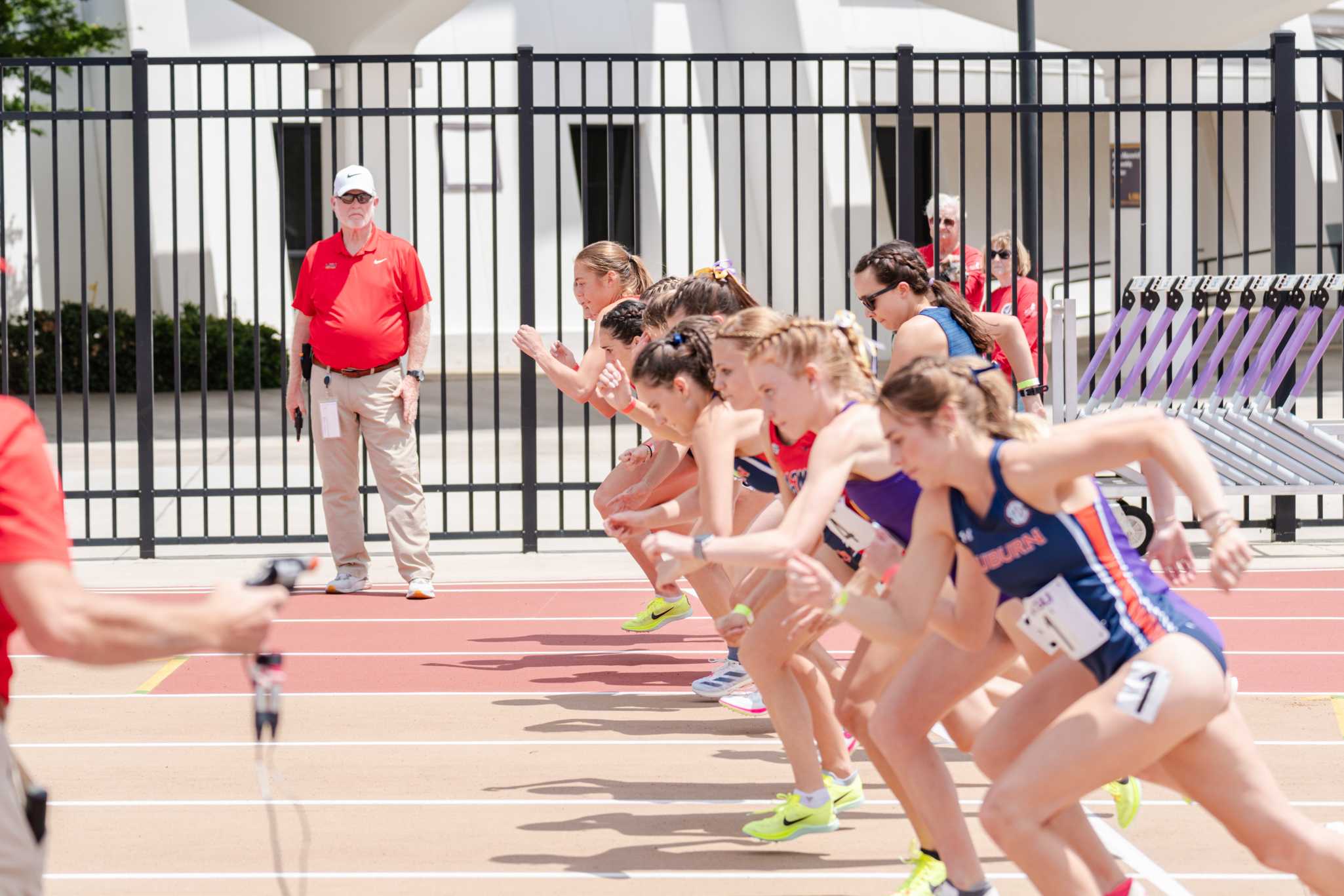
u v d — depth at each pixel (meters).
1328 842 10.49
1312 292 30.22
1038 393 23.00
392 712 20.48
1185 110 31.72
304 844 13.52
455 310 72.12
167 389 65.81
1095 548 10.61
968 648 11.70
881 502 12.59
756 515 18.70
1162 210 61.91
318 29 60.34
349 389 27.62
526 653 23.84
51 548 8.14
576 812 16.34
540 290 73.25
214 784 17.42
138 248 31.48
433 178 71.56
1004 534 10.62
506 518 37.03
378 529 35.22
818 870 14.54
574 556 32.22
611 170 31.09
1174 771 10.94
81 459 44.06
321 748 18.84
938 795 12.09
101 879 14.41
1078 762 10.33
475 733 19.44
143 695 21.48
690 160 30.56
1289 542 32.56
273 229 73.69
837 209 73.69
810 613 13.09
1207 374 30.48
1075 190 82.62
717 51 76.06
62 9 63.97
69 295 74.94
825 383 12.76
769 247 30.78
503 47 73.88
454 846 15.30
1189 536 32.97
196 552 32.97
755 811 16.30
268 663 9.54
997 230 81.75
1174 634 10.56
